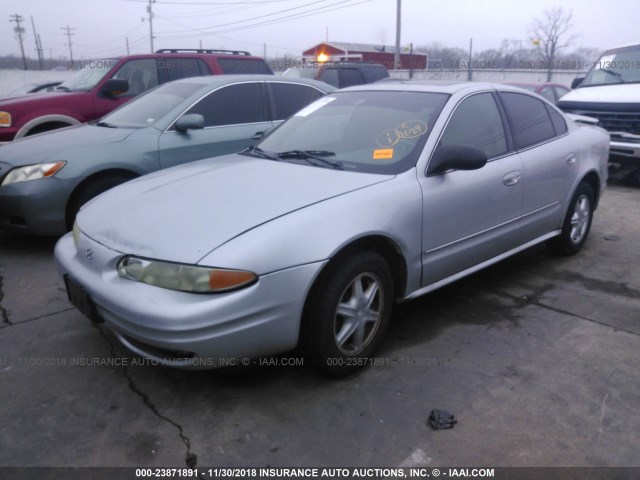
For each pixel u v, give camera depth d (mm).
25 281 4520
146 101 6000
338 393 2982
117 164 5141
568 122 4938
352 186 3150
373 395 2963
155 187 3443
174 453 2545
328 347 2939
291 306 2734
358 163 3488
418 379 3107
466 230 3656
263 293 2633
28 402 2914
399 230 3162
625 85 8500
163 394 2988
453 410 2834
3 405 2891
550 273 4703
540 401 2906
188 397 2961
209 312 2533
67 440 2635
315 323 2887
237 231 2715
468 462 2480
